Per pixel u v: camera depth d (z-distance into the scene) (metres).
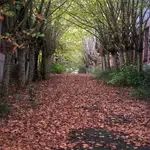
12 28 15.47
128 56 26.34
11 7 13.95
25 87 21.59
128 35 25.98
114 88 23.22
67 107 16.78
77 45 61.22
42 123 13.34
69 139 11.30
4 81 16.66
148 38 30.78
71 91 22.70
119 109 16.34
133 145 10.81
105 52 34.66
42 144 10.66
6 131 12.08
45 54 30.66
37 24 18.84
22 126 12.84
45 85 25.94
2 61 20.42
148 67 26.91
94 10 28.34
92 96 20.33
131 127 12.98
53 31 34.50
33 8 20.80
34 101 17.66
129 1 24.70
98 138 11.50
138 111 15.88
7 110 14.53
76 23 34.44
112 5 26.11
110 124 13.46
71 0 27.67
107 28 28.59
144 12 26.81
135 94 19.77
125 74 24.08
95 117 14.61
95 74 34.75
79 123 13.48
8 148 10.18
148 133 12.06
